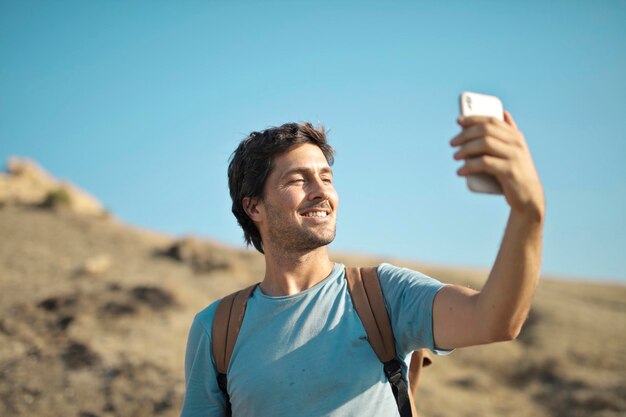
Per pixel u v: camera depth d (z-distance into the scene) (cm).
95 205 3234
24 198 3166
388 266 233
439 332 198
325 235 238
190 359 243
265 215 248
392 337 215
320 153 251
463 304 187
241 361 224
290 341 219
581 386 1371
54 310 1366
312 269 240
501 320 171
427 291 207
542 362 1493
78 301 1402
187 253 2239
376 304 220
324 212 242
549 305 2042
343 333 216
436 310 199
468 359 1578
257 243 271
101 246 2275
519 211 153
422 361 244
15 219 2556
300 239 237
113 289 1545
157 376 1040
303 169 243
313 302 226
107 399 964
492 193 152
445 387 1369
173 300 1517
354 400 208
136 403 948
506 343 1689
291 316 225
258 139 254
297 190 241
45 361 1103
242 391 220
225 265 2117
